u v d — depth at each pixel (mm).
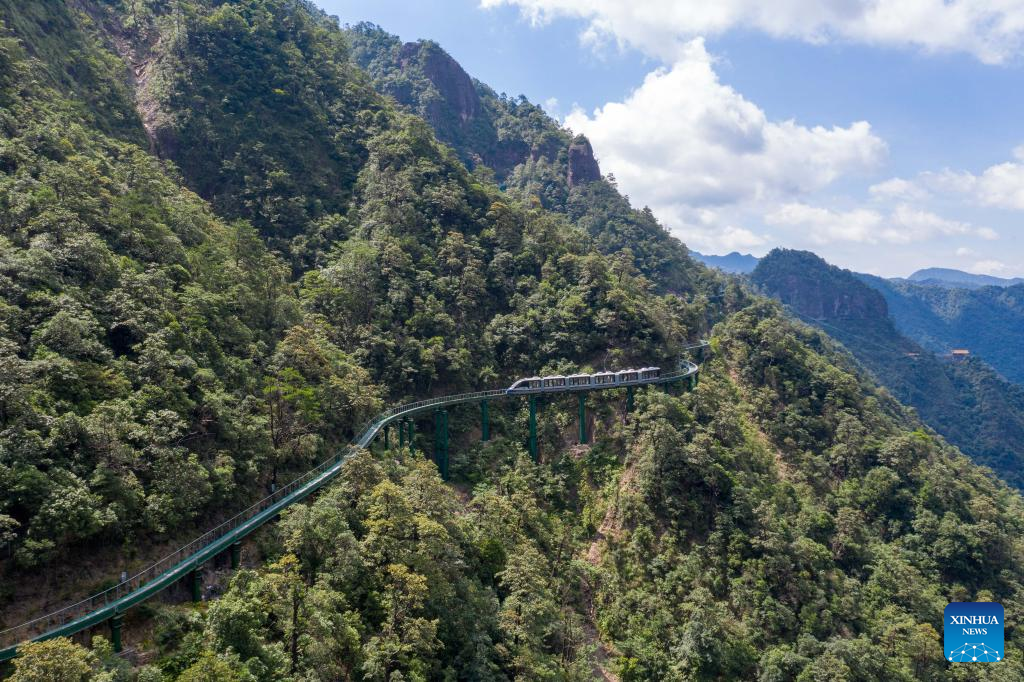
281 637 49594
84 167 84000
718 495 87938
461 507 83312
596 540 88375
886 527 100688
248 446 66750
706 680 70125
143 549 52469
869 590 85562
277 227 120438
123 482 51219
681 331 139500
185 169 126875
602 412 105688
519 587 68125
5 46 97125
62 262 65125
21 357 55531
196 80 138375
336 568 56562
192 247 91562
